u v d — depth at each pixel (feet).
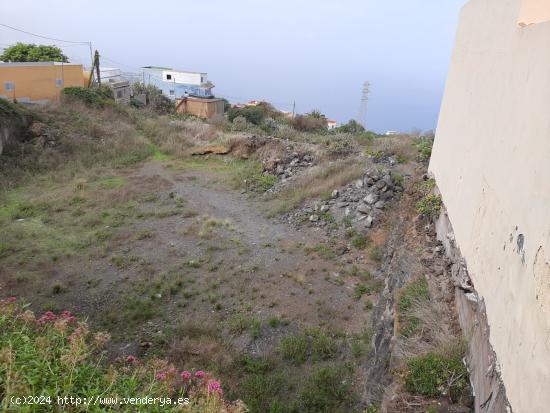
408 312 15.30
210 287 25.00
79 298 23.53
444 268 16.88
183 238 31.35
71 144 47.14
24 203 34.81
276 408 16.22
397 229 26.45
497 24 13.71
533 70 9.85
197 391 10.66
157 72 132.98
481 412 10.55
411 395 11.94
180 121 61.87
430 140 44.93
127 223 33.27
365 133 66.39
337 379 17.88
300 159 46.42
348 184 37.73
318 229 33.01
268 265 27.99
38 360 9.41
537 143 9.00
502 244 10.62
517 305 8.96
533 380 7.65
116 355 18.95
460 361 12.49
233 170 47.06
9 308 11.91
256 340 20.68
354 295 24.72
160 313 22.43
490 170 12.59
